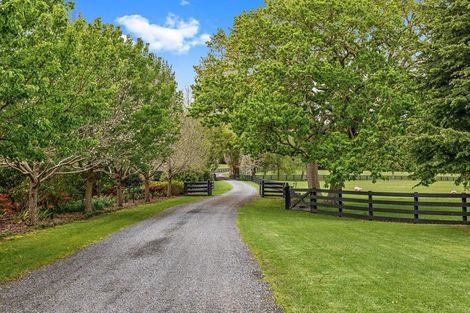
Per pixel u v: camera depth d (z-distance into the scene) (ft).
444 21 47.73
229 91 78.23
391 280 25.29
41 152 34.55
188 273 27.63
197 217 59.93
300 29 72.02
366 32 72.59
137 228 49.24
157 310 20.49
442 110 46.44
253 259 31.60
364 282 24.88
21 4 25.22
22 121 29.99
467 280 25.25
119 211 70.90
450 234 44.16
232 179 238.48
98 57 44.73
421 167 46.98
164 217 60.23
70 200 75.46
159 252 34.86
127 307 20.99
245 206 79.36
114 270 28.81
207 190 114.11
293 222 54.39
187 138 103.50
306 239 40.37
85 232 46.47
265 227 49.08
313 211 67.10
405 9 75.66
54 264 31.17
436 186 152.05
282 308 20.56
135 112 59.16
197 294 23.02
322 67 66.13
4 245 39.06
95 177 74.64
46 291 24.06
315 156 65.10
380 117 60.23
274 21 82.23
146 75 66.80
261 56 82.23
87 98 40.24
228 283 25.11
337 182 65.21
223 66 95.91
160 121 66.33
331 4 69.51
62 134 39.81
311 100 72.33
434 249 35.29
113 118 55.93
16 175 67.51
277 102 65.57
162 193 112.57
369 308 20.35
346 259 31.19
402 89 57.93
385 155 59.41
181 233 44.80
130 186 107.04
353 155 61.41
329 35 72.13
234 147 72.74
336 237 41.60
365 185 166.91
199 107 79.05
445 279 25.49
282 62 73.92
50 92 32.60
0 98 27.68
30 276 27.71
